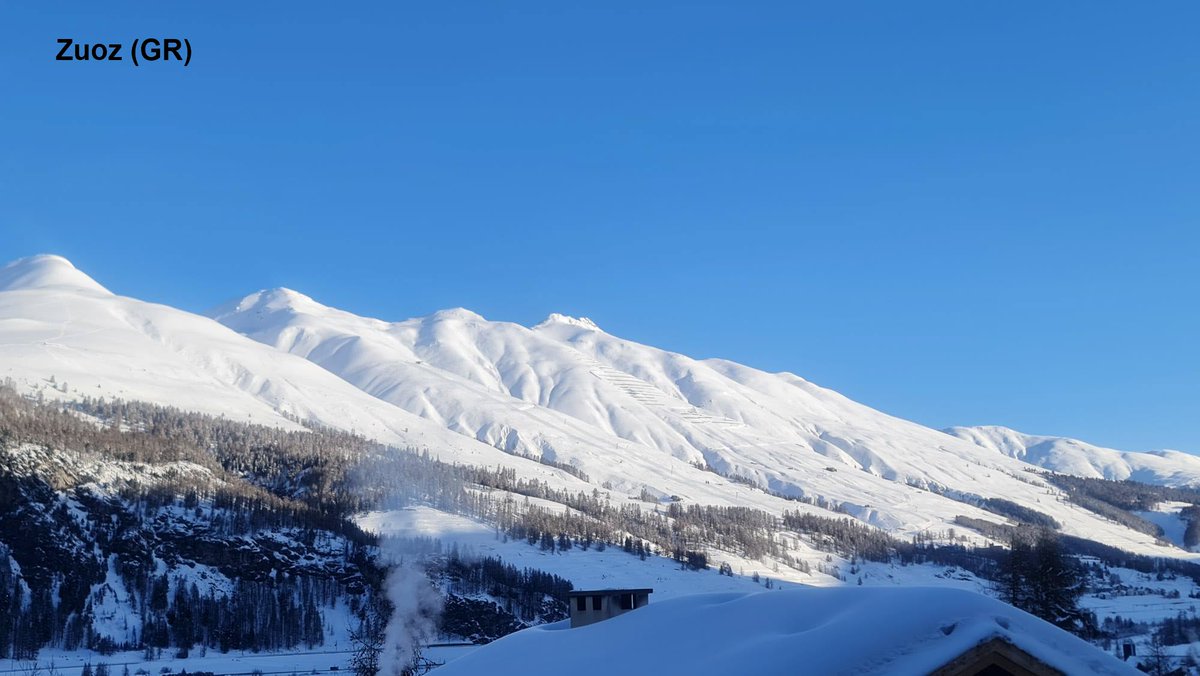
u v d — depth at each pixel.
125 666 150.88
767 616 31.98
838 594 31.61
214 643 176.62
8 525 191.88
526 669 35.78
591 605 46.97
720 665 29.02
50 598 179.50
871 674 26.19
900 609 28.19
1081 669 26.06
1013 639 26.06
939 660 25.78
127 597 187.62
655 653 32.69
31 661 158.38
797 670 26.92
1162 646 116.19
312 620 187.38
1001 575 86.62
